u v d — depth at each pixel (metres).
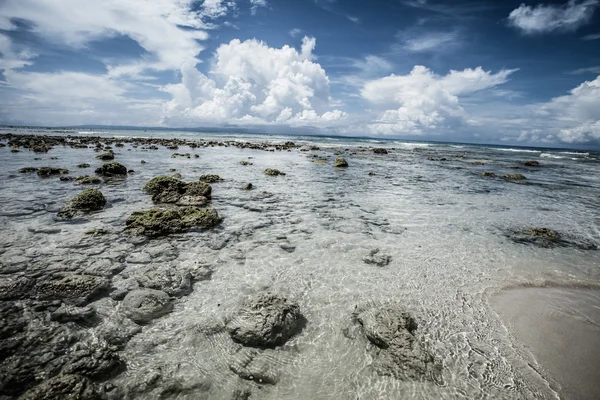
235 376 1.10
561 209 3.68
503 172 7.22
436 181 5.38
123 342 1.21
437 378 1.13
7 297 1.39
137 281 1.61
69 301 1.40
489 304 1.61
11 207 2.73
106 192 3.48
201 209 2.67
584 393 1.09
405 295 1.65
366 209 3.28
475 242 2.46
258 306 1.37
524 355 1.26
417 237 2.50
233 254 2.02
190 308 1.44
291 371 1.14
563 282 1.87
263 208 3.13
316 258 2.02
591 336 1.39
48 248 1.94
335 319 1.43
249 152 9.87
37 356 1.10
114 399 0.98
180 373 1.09
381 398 1.04
